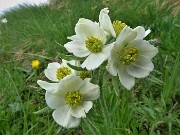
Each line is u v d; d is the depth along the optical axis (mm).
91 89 131
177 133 198
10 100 271
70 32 407
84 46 129
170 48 269
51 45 400
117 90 124
